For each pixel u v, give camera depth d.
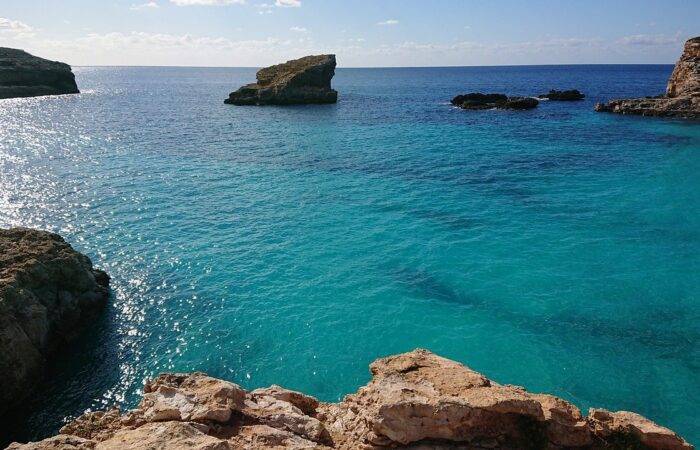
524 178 51.53
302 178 52.44
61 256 25.89
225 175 53.66
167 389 12.13
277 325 25.19
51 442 9.89
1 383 19.81
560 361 22.16
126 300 27.70
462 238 35.53
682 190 46.16
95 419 11.62
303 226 38.25
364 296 27.69
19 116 103.62
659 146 65.38
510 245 34.16
